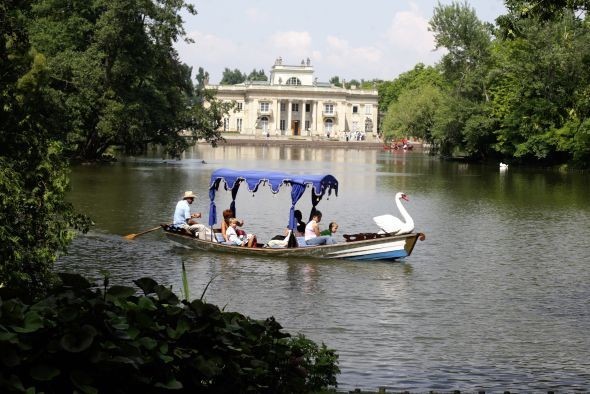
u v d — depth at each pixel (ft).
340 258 97.66
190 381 29.73
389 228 99.50
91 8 262.26
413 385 50.37
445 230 128.57
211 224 113.39
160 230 118.62
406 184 225.76
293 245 99.91
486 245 112.57
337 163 338.13
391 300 76.18
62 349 25.67
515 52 283.18
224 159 351.05
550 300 77.56
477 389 49.93
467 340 62.39
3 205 53.11
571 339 63.16
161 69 281.95
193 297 75.20
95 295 28.27
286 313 70.23
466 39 356.59
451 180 244.63
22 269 52.08
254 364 31.91
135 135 261.65
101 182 200.13
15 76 73.41
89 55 247.70
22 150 59.47
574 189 213.25
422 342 61.36
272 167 294.05
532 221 141.69
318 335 62.90
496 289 82.33
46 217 58.80
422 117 445.78
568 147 293.02
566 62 262.26
